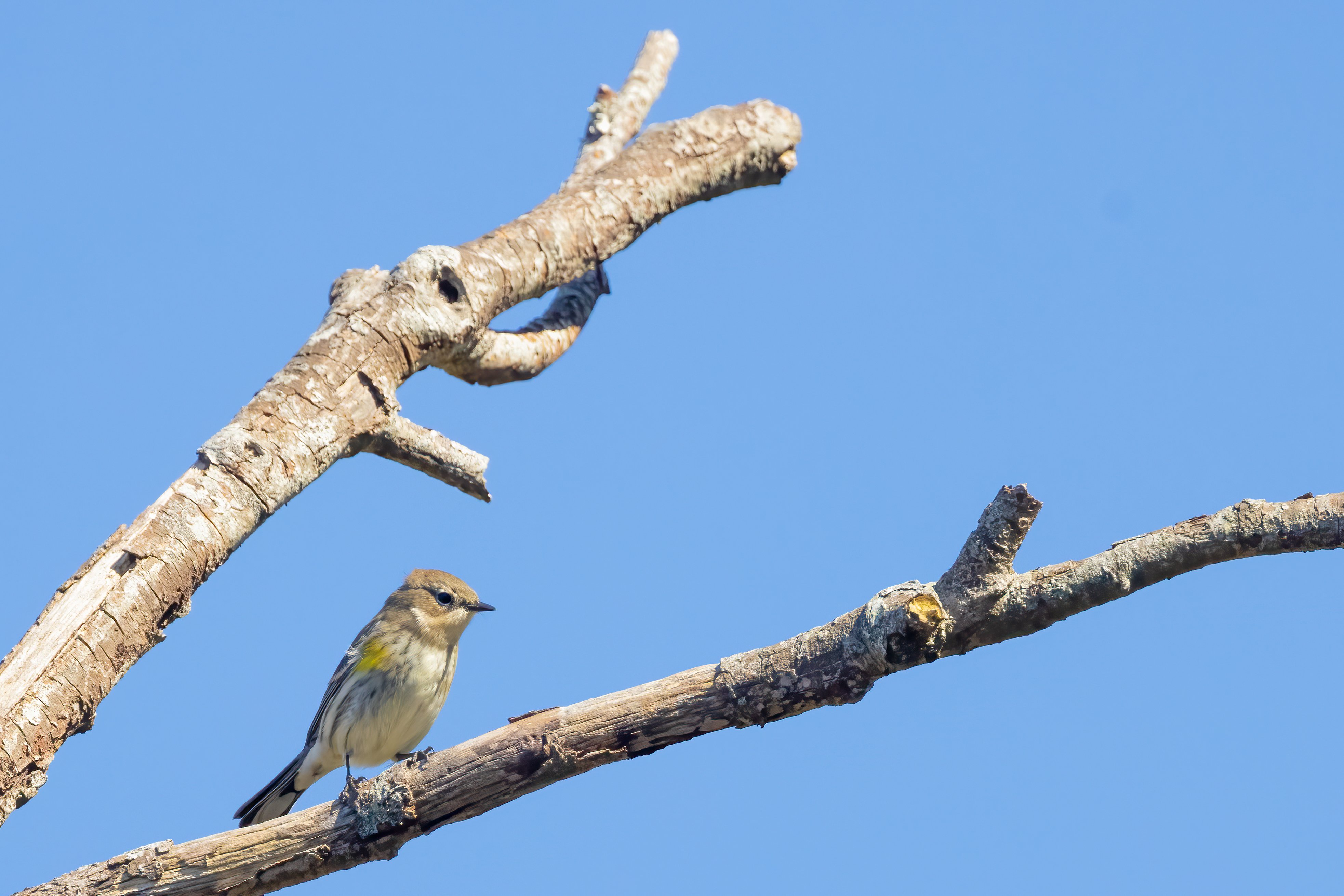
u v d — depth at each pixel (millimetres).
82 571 10117
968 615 8805
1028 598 8773
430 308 12836
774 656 9242
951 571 8914
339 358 12141
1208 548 8664
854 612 9203
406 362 12625
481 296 13406
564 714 9445
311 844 9500
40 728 9359
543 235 14547
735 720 9320
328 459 11758
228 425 11461
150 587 10195
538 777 9414
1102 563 8734
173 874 9383
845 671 9047
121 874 9320
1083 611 8797
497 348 14430
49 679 9539
